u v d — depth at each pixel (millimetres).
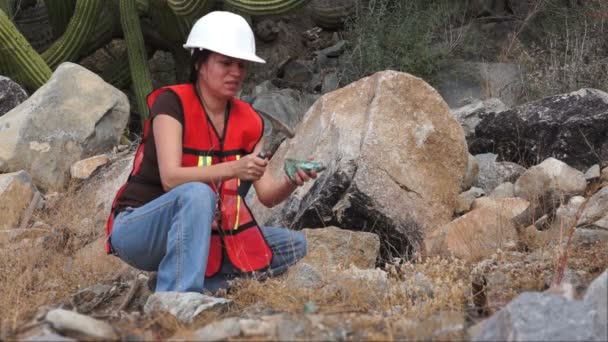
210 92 4453
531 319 3355
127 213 4465
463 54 9383
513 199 5973
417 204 5789
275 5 7941
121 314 4203
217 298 4254
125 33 8961
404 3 9438
